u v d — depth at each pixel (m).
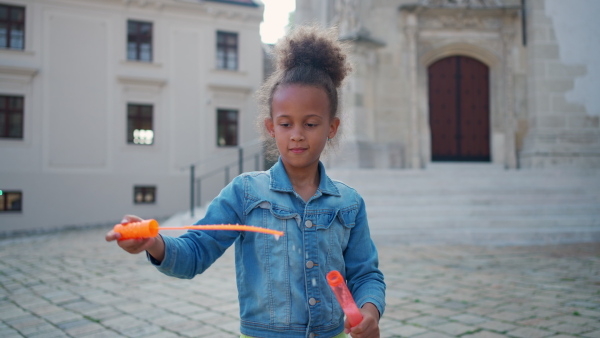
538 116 11.95
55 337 3.80
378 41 11.48
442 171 10.62
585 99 12.06
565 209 9.27
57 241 12.12
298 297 1.55
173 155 19.47
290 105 1.53
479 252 7.51
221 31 20.58
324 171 1.73
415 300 4.64
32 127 17.19
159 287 5.51
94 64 18.20
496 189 9.86
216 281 5.77
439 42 12.45
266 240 1.59
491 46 12.59
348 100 11.18
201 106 20.02
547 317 4.02
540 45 12.08
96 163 18.17
